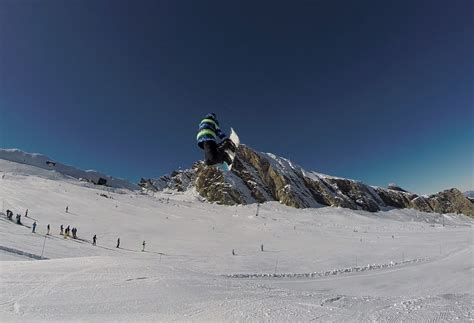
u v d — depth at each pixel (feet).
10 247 74.49
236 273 84.79
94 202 212.02
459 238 171.73
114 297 29.86
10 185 219.61
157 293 31.68
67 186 254.06
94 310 26.55
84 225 145.28
